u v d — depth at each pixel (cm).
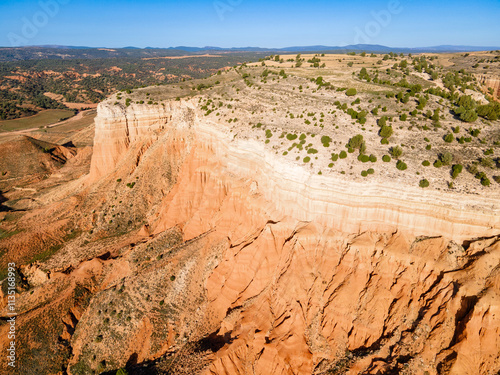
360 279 4162
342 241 4472
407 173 4403
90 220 7588
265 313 4406
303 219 4819
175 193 7431
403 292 3888
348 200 4444
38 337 5009
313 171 4684
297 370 3928
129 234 7181
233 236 5500
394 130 5541
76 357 4891
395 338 3688
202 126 7256
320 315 4197
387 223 4325
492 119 6075
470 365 3253
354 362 3666
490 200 3866
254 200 5444
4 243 6969
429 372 3362
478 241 3816
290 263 4575
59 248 7088
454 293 3550
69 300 5512
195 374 3991
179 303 5131
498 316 3259
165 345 4766
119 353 4756
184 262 5519
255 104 7169
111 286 5659
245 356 4169
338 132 5497
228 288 4931
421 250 4022
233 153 6162
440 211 4041
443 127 5666
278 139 5516
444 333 3466
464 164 4534
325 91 7631
